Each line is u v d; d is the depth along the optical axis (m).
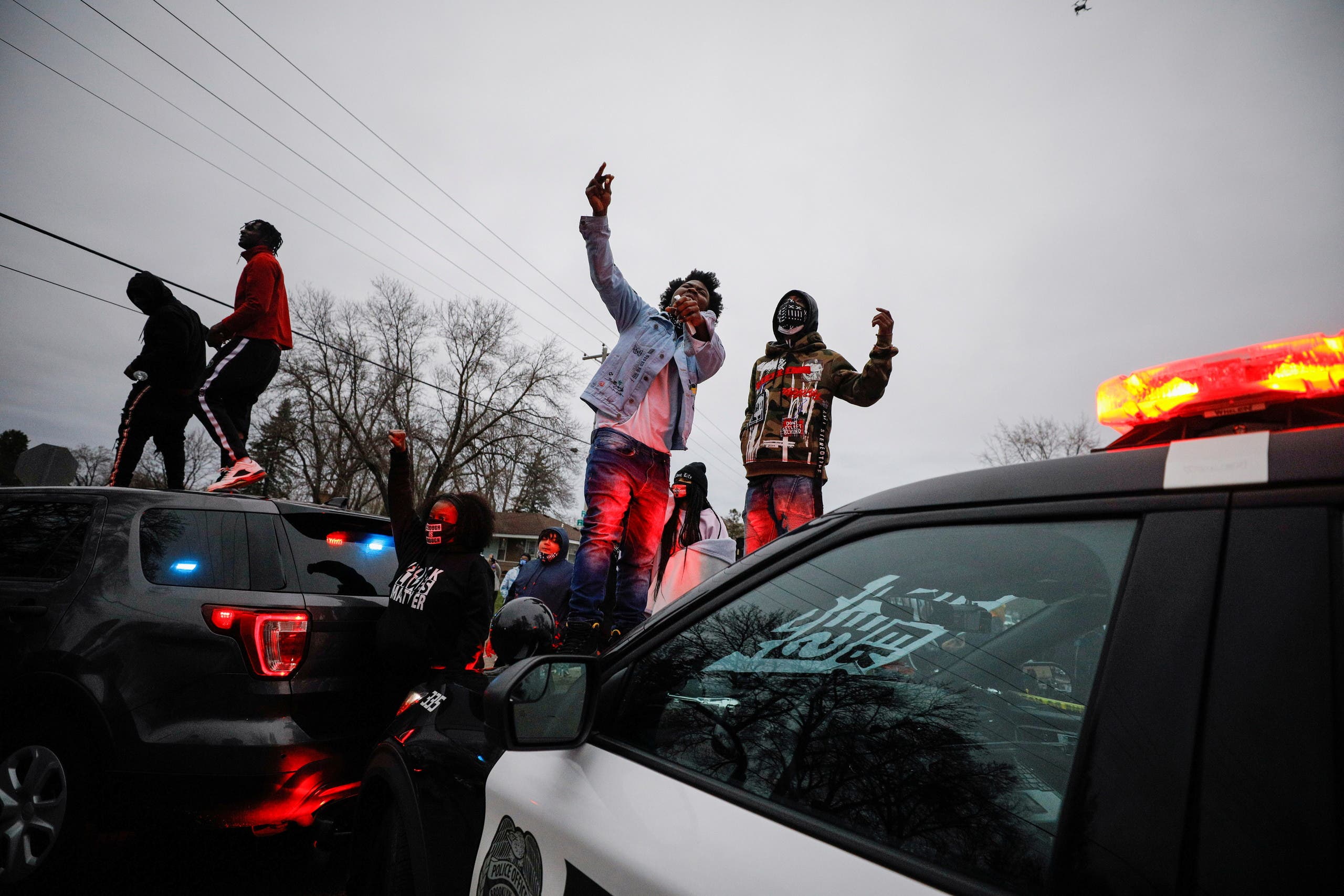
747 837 1.07
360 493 45.34
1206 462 0.88
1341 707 0.67
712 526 5.10
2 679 3.12
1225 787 0.71
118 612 3.15
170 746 2.92
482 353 42.50
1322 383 0.96
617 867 1.17
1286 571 0.75
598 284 3.84
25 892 2.99
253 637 3.04
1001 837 0.87
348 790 3.17
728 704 1.30
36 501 3.68
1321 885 0.62
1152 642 0.82
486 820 1.62
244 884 3.30
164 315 4.87
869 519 1.29
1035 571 1.01
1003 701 0.98
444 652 3.41
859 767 1.07
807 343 4.52
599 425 3.83
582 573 3.68
